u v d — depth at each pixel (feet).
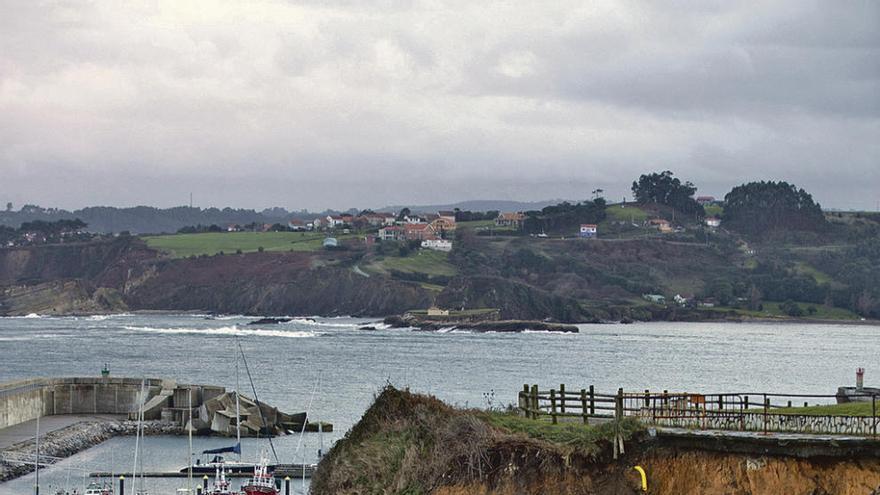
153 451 414.21
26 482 349.00
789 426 139.44
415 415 167.32
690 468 136.98
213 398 474.08
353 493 162.09
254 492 291.79
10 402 469.98
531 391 165.17
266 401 556.51
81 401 514.68
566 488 143.54
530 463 147.84
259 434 448.65
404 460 160.15
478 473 151.33
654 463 139.44
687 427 142.31
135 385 515.91
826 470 129.90
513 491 147.43
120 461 388.78
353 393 601.21
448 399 547.49
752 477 133.08
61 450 410.31
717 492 134.10
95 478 352.90
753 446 133.49
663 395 151.74
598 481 142.10
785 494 130.62
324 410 523.29
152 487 333.21
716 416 143.43
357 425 174.29
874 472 127.34
